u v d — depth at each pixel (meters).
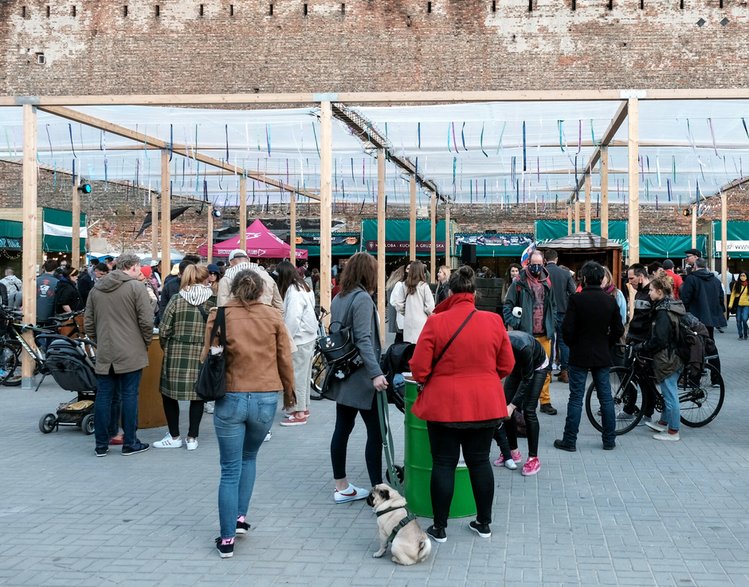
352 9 31.53
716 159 17.41
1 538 5.28
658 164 16.44
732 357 15.22
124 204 31.02
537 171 18.14
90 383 8.30
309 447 7.91
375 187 23.95
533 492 6.28
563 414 9.56
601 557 4.87
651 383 8.44
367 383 6.00
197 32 32.06
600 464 7.16
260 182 22.70
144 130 14.70
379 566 4.76
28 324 11.59
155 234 23.97
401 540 4.76
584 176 20.19
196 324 7.76
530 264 9.48
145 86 32.22
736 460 7.27
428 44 31.34
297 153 16.78
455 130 13.97
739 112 12.00
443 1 31.25
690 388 8.65
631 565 4.73
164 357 7.86
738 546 5.04
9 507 5.97
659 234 31.88
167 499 6.17
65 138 14.91
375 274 6.14
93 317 7.60
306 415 9.09
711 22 30.27
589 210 18.78
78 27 32.53
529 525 5.49
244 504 5.27
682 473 6.82
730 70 30.20
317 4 31.64
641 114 12.16
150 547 5.10
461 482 5.72
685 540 5.16
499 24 31.08
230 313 5.05
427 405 5.12
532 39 30.95
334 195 25.75
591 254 14.04
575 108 11.89
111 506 5.99
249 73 31.88
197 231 31.92
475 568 4.71
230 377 5.00
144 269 16.16
